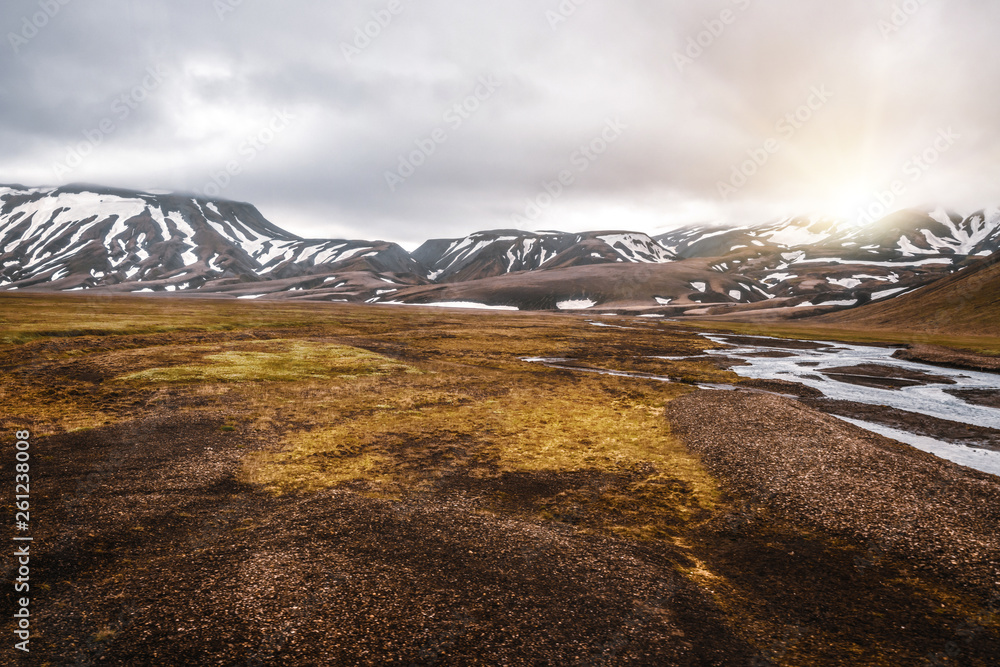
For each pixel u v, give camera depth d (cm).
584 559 2062
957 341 11819
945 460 3406
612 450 3631
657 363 8706
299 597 1681
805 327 17475
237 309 16262
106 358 6159
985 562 2070
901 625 1723
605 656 1485
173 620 1544
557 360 8944
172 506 2427
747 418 4156
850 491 2730
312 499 2577
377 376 6256
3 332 7144
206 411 4247
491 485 2959
